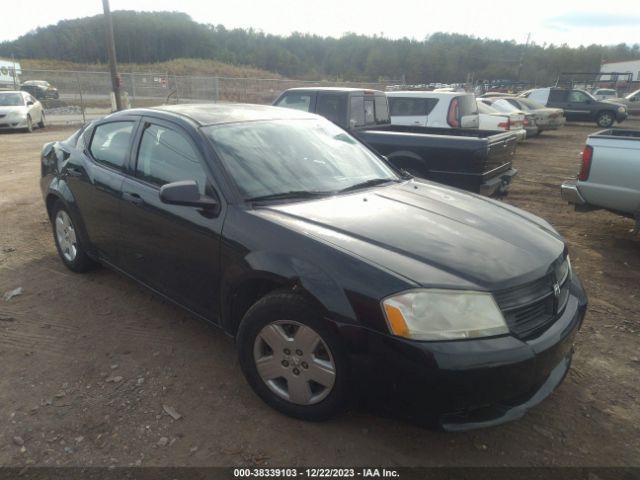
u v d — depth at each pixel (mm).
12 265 4883
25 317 3857
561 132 21344
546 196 8859
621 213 5590
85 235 4305
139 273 3738
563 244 3098
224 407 2871
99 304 4078
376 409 2457
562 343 2547
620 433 2781
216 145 3236
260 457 2521
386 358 2312
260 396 2857
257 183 3137
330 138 3936
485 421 2383
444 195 3580
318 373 2562
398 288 2316
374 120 8438
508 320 2400
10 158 11711
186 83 26266
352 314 2375
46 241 5613
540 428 2805
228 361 3322
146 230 3506
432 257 2527
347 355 2406
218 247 2965
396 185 3693
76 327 3721
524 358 2318
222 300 3002
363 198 3277
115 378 3117
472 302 2326
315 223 2805
